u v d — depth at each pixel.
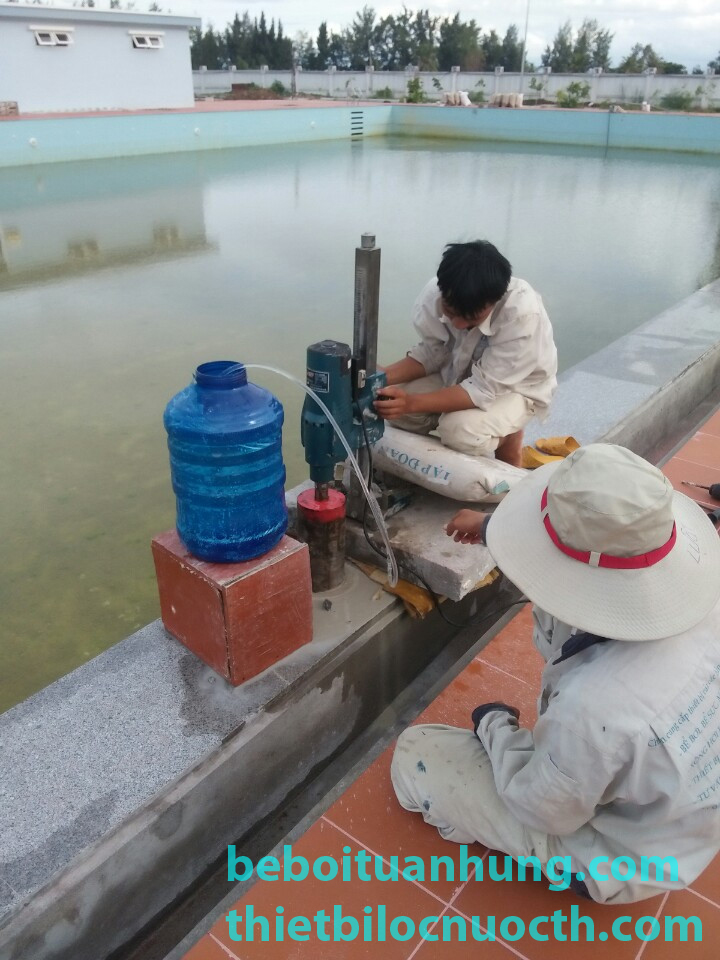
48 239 10.19
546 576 1.29
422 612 2.31
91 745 1.81
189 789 1.74
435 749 1.78
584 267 8.75
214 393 1.72
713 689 1.26
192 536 1.85
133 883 1.68
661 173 16.86
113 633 2.90
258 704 1.93
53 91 19.83
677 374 4.10
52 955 1.55
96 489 3.91
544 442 3.18
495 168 17.42
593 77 31.16
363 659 2.23
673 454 3.75
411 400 2.28
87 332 6.50
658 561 1.24
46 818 1.63
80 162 17.52
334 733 2.23
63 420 4.73
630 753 1.24
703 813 1.29
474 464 2.32
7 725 1.86
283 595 1.97
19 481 3.98
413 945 1.58
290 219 11.42
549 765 1.34
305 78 37.78
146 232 10.61
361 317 2.04
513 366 2.31
